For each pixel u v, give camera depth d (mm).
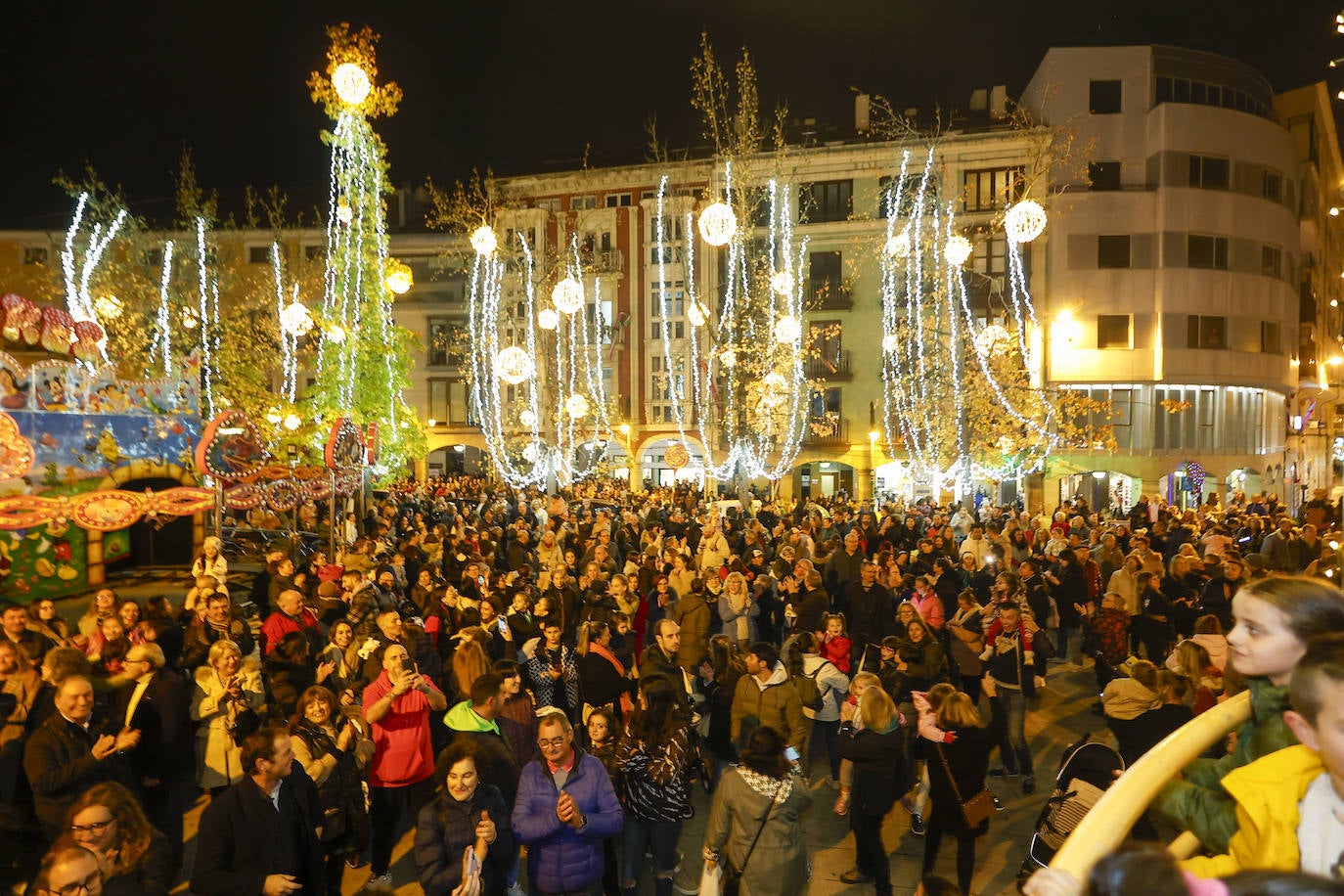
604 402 40344
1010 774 8367
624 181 41906
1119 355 34344
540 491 34719
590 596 9672
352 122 25203
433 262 45281
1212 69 35156
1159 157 34219
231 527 19156
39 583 14164
